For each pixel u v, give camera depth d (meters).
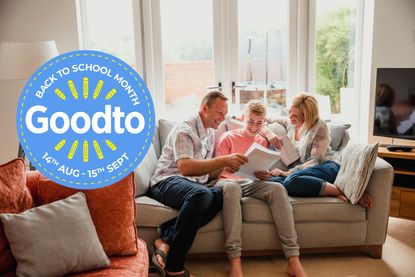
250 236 2.34
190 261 2.45
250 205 2.35
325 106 3.49
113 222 1.77
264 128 2.81
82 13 3.41
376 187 2.37
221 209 2.31
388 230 2.84
